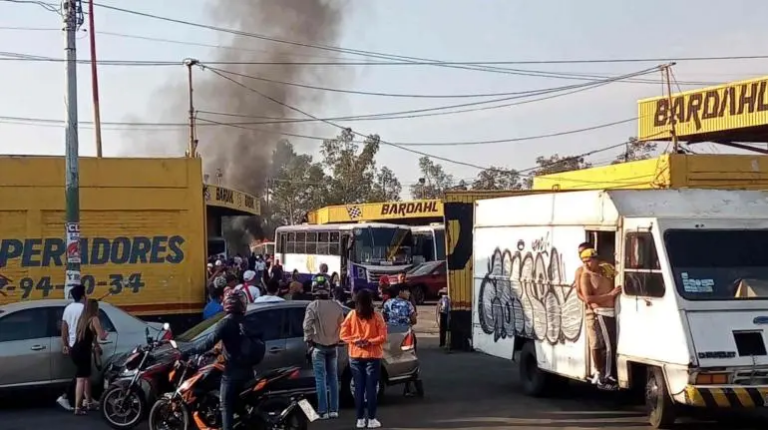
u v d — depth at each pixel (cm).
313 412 973
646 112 3400
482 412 1221
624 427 1089
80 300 1238
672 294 1016
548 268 1302
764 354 998
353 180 7444
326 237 4003
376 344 1096
